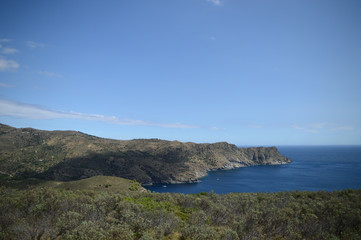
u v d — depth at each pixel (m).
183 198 29.78
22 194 20.94
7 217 14.45
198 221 16.94
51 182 93.50
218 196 31.78
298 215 18.83
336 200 23.66
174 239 14.10
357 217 17.67
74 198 20.67
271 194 33.94
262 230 16.31
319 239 15.38
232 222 17.78
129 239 12.23
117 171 182.38
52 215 15.62
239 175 199.38
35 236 12.56
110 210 18.05
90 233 11.59
